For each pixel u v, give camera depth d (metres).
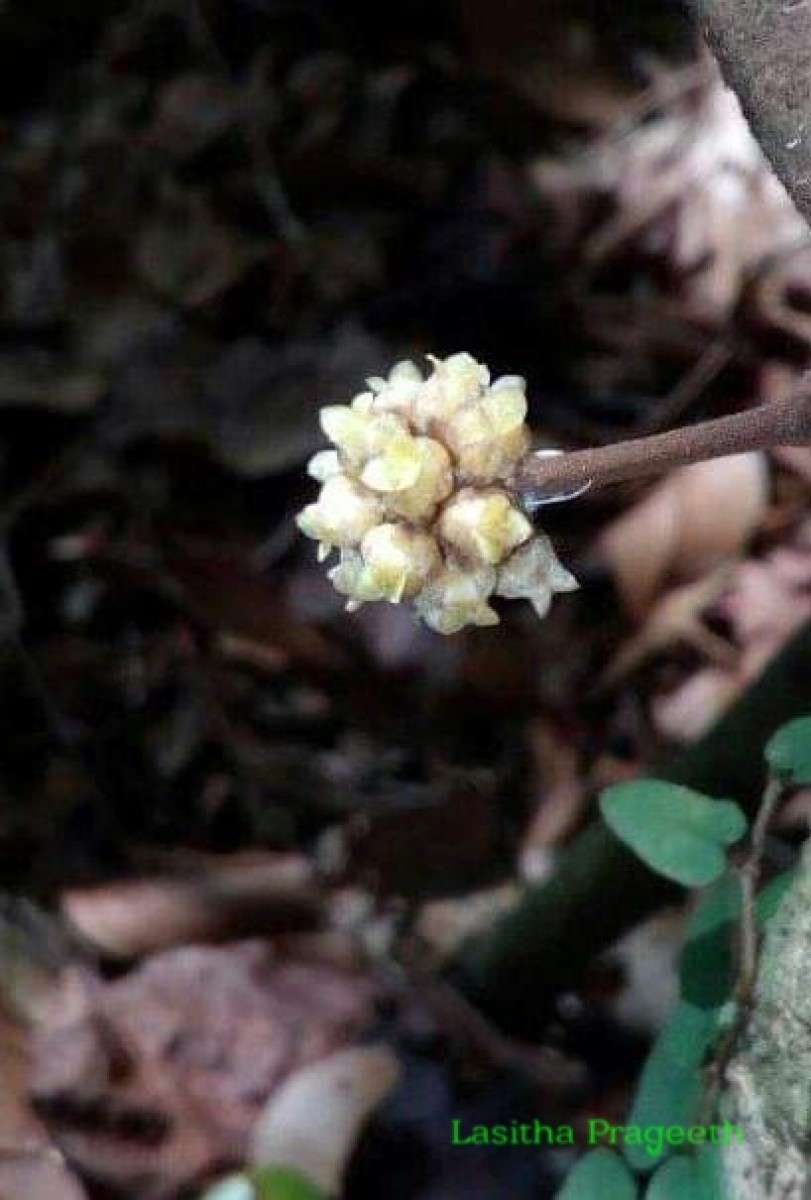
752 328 0.54
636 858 0.37
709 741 0.36
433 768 0.51
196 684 0.53
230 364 0.57
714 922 0.30
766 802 0.30
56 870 0.51
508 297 0.57
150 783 0.53
